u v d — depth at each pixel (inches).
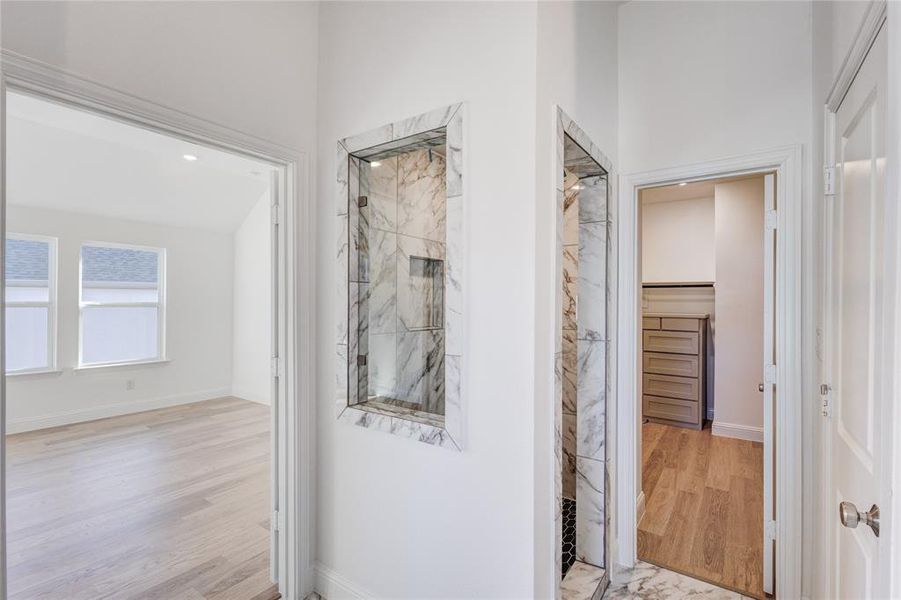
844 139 54.6
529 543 57.0
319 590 80.4
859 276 46.7
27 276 179.8
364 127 75.0
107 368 199.8
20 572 86.4
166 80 60.6
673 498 118.3
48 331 185.0
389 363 76.5
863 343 44.8
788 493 74.9
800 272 74.0
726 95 80.5
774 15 76.7
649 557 92.3
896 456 26.2
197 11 64.2
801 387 74.0
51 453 152.5
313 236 81.1
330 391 79.3
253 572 86.9
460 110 62.9
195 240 229.6
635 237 90.6
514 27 58.9
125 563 89.4
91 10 53.5
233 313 246.2
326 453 80.0
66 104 52.4
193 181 197.8
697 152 83.2
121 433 175.5
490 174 60.5
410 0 69.4
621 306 90.5
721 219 167.0
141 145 82.5
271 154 74.3
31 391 178.9
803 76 74.2
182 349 225.1
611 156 86.5
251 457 149.6
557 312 61.8
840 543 53.1
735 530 102.3
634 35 89.9
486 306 60.6
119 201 192.1
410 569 68.7
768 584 79.8
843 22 53.9
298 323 78.3
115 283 205.3
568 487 109.4
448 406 63.9
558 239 61.8
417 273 73.9
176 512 111.1
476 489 61.7
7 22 46.9
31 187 168.7
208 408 216.8
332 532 79.1
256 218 231.6
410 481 68.6
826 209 62.4
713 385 189.5
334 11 80.3
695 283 185.8
